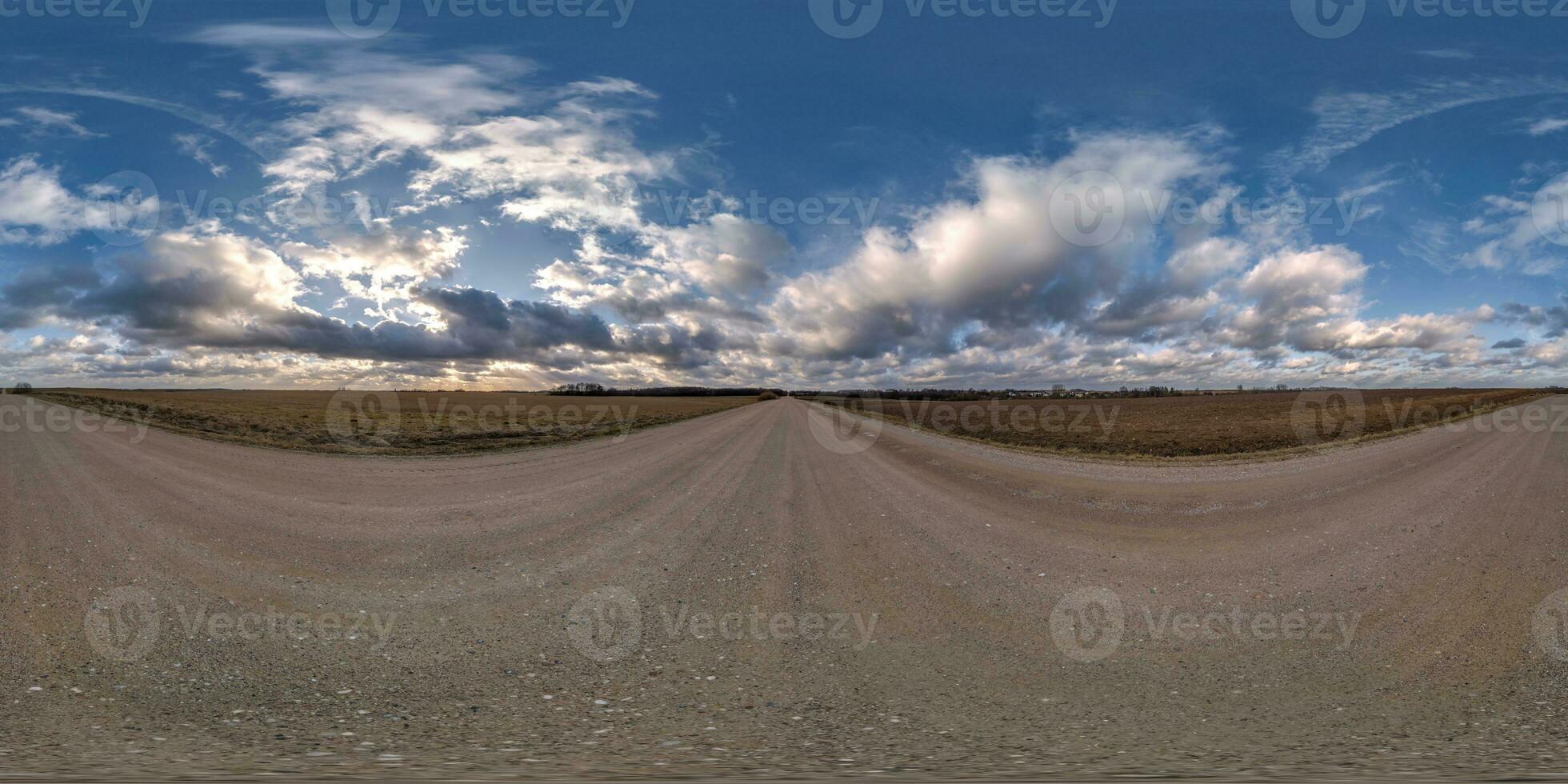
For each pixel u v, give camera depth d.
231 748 3.23
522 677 4.39
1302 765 3.03
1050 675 4.50
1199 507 10.66
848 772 2.92
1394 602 6.04
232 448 17.53
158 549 7.37
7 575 6.33
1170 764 3.03
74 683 4.14
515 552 7.76
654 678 4.39
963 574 7.04
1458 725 3.63
